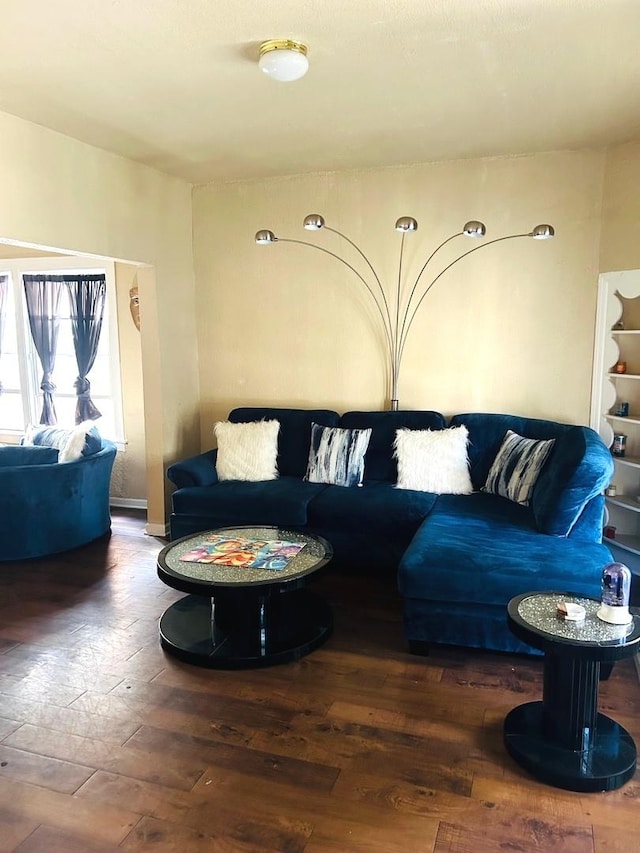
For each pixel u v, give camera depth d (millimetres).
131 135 3584
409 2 2156
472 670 2740
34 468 4055
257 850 1789
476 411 4359
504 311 4203
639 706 2475
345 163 4238
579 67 2701
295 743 2252
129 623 3201
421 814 1919
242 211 4730
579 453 3111
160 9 2186
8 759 2195
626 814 1925
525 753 2121
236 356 4918
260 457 4309
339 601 3461
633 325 3891
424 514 3545
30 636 3072
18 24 2287
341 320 4598
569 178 3957
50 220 3498
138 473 5348
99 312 5324
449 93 2988
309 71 2727
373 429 4270
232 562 2896
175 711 2451
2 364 5719
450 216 4230
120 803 1979
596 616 2250
